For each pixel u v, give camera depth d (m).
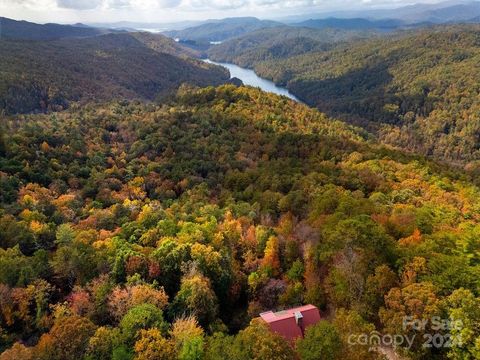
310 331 32.31
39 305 42.88
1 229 62.88
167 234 60.06
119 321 39.56
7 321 41.97
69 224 67.25
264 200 79.81
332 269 44.38
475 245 43.94
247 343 31.48
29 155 102.56
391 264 42.47
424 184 94.44
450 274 36.78
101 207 84.44
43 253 53.34
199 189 95.75
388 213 62.34
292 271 50.72
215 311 45.22
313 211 63.72
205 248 51.47
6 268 47.28
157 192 98.44
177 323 38.41
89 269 49.25
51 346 34.19
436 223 60.81
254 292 51.03
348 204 60.22
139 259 48.53
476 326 30.84
